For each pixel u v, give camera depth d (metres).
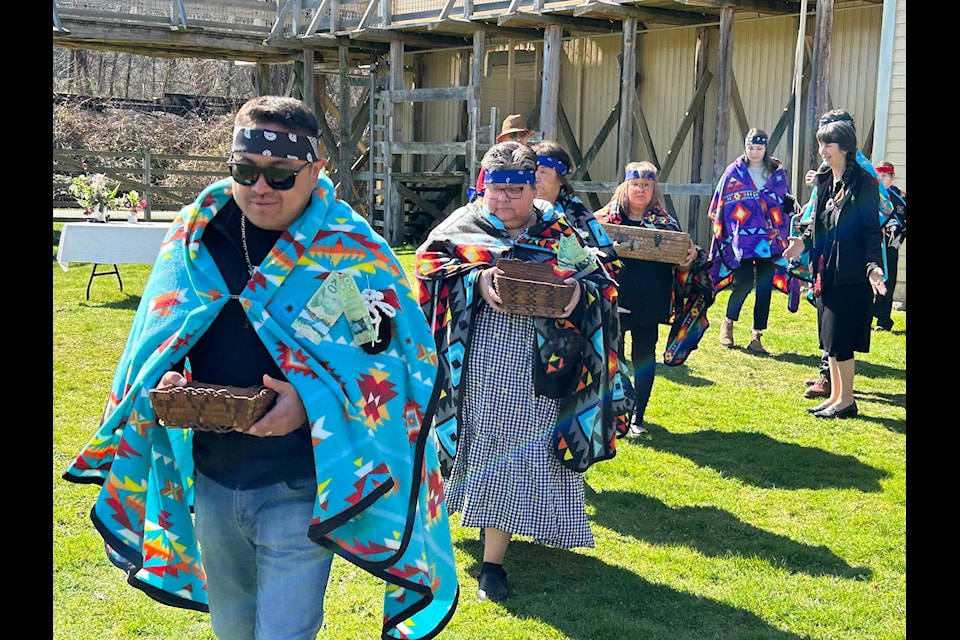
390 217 19.52
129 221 12.61
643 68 17.56
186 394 2.57
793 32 15.29
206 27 21.17
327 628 4.08
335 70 22.77
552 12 16.06
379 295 2.77
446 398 4.41
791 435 6.95
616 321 4.62
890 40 12.27
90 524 5.09
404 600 2.93
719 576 4.64
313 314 2.72
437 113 21.98
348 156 20.61
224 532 2.81
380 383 2.77
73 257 11.70
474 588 4.49
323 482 2.62
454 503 4.45
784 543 5.02
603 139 17.89
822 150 7.01
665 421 7.27
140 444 2.79
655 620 4.20
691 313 6.91
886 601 4.38
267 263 2.73
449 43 19.66
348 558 2.72
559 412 4.35
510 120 7.47
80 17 19.67
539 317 4.27
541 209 4.59
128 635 4.00
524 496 4.32
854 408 7.45
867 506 5.56
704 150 16.55
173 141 26.92
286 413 2.63
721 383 8.45
